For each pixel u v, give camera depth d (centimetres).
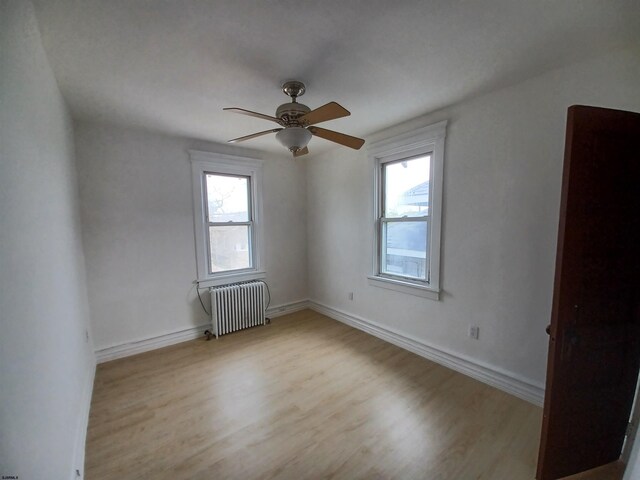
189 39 140
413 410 191
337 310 374
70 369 150
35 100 122
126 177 272
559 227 130
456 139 228
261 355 276
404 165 285
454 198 233
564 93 172
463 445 161
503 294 208
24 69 108
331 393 212
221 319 321
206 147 319
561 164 176
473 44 148
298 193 405
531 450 157
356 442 164
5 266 77
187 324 315
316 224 398
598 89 160
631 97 151
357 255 337
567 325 133
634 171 135
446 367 248
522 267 197
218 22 128
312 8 120
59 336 133
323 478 141
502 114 200
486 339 220
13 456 73
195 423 181
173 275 304
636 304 143
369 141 306
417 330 274
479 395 207
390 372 241
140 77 177
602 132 129
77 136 246
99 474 144
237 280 352
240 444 163
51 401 110
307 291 423
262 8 119
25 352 87
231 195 350
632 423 150
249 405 199
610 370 143
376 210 310
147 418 186
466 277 229
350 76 179
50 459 103
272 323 364
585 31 137
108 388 221
